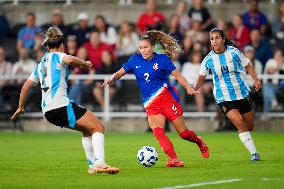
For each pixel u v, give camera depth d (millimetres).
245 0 78875
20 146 51562
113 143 53375
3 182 30469
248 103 39906
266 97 65938
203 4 79062
